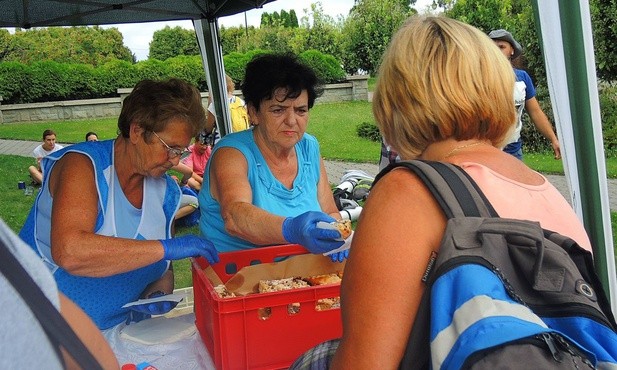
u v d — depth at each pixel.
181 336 1.74
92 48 26.12
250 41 21.81
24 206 7.87
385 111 1.14
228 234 2.24
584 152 1.83
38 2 4.23
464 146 1.09
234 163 2.18
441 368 0.84
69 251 1.62
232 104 7.13
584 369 0.83
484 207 0.97
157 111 1.75
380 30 18.31
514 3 11.60
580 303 0.89
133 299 1.88
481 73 1.06
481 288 0.86
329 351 1.27
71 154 1.82
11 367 0.53
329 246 1.71
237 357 1.47
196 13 5.00
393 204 0.98
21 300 0.55
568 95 1.82
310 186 2.40
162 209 1.96
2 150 12.89
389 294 0.94
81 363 0.59
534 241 0.90
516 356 0.80
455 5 12.02
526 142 9.88
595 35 9.27
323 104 17.70
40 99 18.12
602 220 1.85
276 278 1.78
